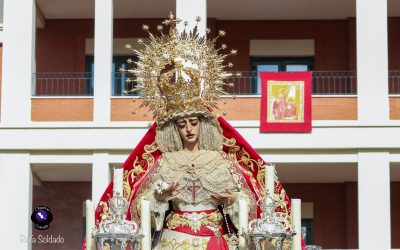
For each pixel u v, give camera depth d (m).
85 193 46.75
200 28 42.38
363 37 42.84
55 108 42.97
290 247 14.52
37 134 42.66
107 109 42.69
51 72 47.16
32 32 43.47
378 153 42.31
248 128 42.22
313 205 47.38
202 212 15.48
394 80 46.62
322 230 47.19
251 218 15.57
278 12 46.75
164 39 15.84
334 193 47.41
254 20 47.66
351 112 42.69
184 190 15.45
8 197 42.53
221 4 45.59
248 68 47.53
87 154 42.56
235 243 15.45
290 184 47.47
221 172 15.55
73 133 42.53
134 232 14.09
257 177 15.85
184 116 15.61
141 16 47.19
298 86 42.25
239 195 15.46
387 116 42.50
